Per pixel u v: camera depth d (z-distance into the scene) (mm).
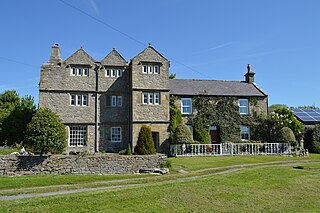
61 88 30141
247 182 16422
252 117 34875
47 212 9875
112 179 17703
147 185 15141
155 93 30797
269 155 29906
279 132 32375
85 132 30312
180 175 18734
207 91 34562
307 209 12086
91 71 31156
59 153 22359
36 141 20625
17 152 24094
